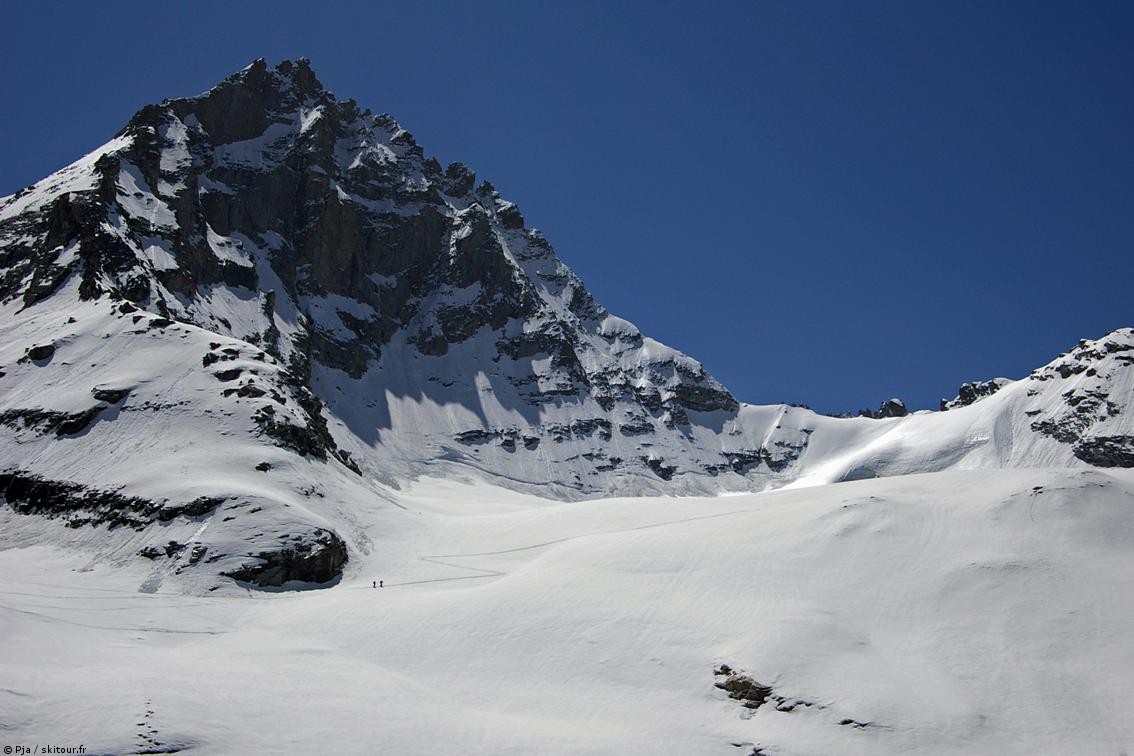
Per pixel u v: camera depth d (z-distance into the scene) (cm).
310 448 13525
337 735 5975
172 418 12769
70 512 11288
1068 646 7050
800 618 7488
